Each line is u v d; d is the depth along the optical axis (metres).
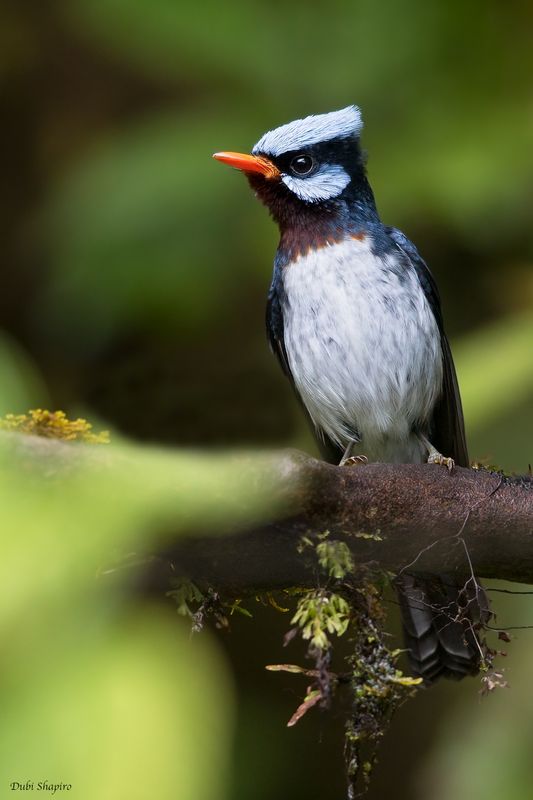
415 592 5.82
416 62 9.90
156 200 10.00
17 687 2.82
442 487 5.29
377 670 5.12
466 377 7.61
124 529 2.93
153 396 11.79
